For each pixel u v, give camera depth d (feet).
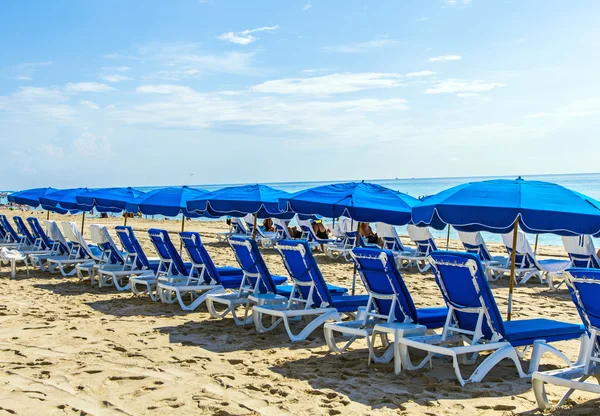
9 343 20.26
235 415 13.87
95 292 31.37
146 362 18.29
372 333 18.54
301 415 14.01
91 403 14.53
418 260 45.06
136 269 32.65
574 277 13.79
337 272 41.60
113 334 21.95
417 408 14.61
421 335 18.10
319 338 22.25
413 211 21.15
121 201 36.04
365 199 24.14
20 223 44.45
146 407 14.35
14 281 34.83
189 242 27.22
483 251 42.16
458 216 18.51
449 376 17.57
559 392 16.08
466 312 17.47
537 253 61.11
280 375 17.26
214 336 22.08
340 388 16.08
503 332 17.08
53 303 28.02
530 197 18.13
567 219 17.28
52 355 18.84
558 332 17.97
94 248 41.78
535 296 34.04
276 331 23.26
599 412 14.30
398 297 18.70
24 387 15.61
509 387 16.42
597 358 14.17
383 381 16.88
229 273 30.07
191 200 29.66
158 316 25.55
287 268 22.52
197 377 16.89
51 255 38.65
